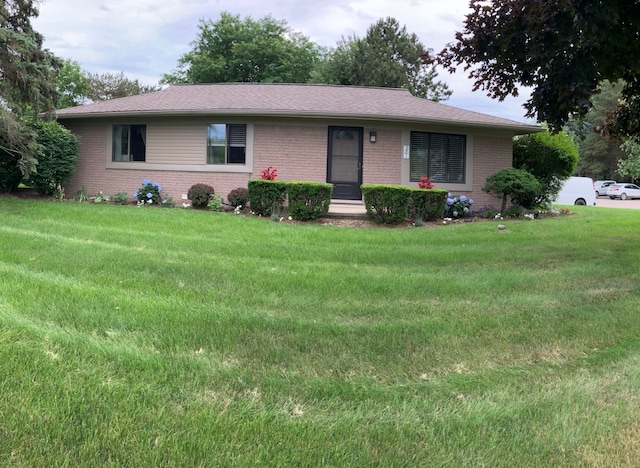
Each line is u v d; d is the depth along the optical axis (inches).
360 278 225.5
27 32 483.2
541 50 212.4
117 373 116.8
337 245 317.7
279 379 120.1
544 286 220.7
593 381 123.6
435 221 452.4
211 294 189.8
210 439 92.0
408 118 510.3
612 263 272.8
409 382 122.6
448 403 112.0
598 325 165.6
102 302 169.8
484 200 561.6
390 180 538.6
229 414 101.9
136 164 556.4
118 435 91.4
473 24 230.7
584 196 1039.6
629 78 277.4
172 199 524.4
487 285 219.1
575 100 218.2
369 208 421.7
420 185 461.7
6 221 343.3
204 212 449.7
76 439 89.7
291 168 529.3
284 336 148.1
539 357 140.1
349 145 535.8
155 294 186.1
